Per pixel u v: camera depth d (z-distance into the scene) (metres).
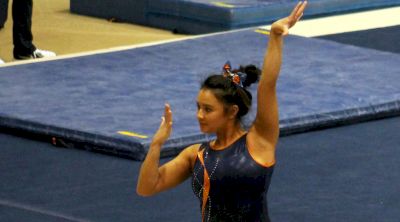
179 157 13.55
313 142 22.94
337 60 29.44
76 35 37.09
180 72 28.00
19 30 32.25
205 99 13.05
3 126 23.39
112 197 19.39
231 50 30.86
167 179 13.36
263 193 13.20
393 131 23.98
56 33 37.34
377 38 33.78
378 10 38.72
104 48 35.00
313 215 18.44
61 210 18.69
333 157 21.91
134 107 24.27
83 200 19.23
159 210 18.73
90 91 25.91
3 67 28.72
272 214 18.47
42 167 21.11
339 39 33.44
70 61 29.48
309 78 27.20
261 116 13.10
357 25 35.84
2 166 21.12
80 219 18.17
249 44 31.70
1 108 24.11
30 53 32.53
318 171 20.97
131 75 27.66
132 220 18.19
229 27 35.62
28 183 20.16
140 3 38.59
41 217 18.33
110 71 28.19
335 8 38.22
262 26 35.84
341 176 20.69
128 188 19.88
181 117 23.22
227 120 13.17
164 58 29.77
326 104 24.52
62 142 22.36
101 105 24.47
